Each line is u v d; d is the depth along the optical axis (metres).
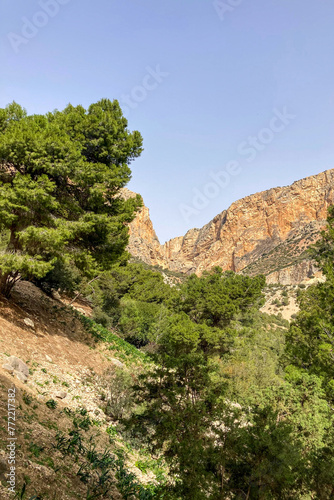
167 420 7.55
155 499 7.61
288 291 136.88
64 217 17.05
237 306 38.09
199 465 5.75
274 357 34.44
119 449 10.31
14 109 15.55
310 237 191.50
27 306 17.22
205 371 8.77
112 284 41.12
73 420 9.74
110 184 16.94
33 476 5.20
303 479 5.93
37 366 12.20
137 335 35.81
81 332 20.11
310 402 13.06
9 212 13.32
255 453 5.74
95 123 17.44
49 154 14.33
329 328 11.05
